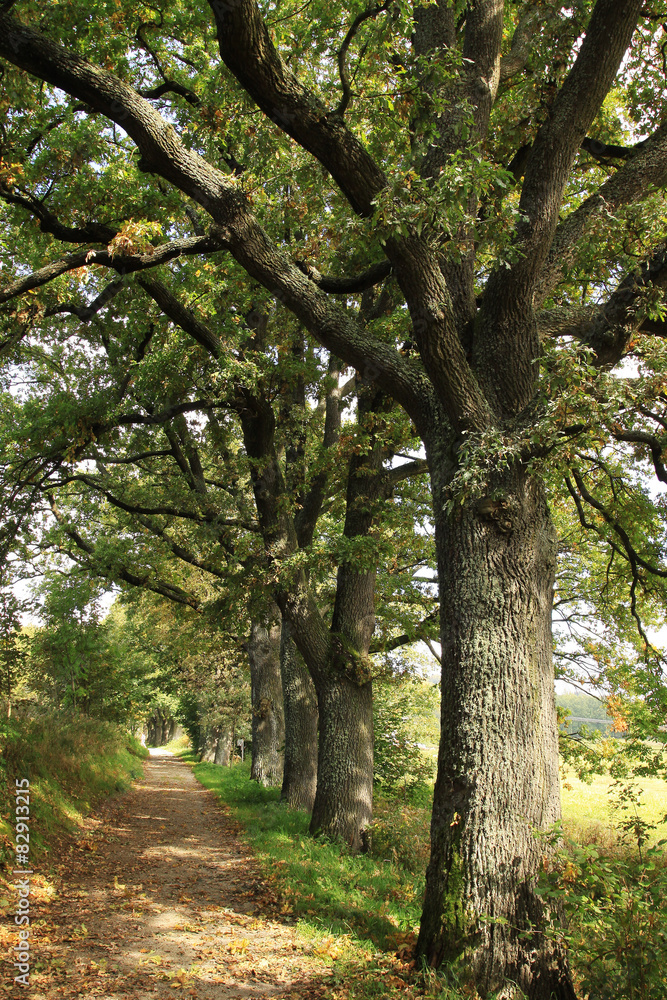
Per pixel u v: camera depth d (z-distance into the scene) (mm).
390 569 15227
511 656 5684
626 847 7457
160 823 13008
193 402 11664
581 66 6523
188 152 6621
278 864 8852
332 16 8914
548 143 6477
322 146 6273
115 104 6258
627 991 4266
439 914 5270
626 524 11289
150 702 37906
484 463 5711
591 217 6469
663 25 8305
